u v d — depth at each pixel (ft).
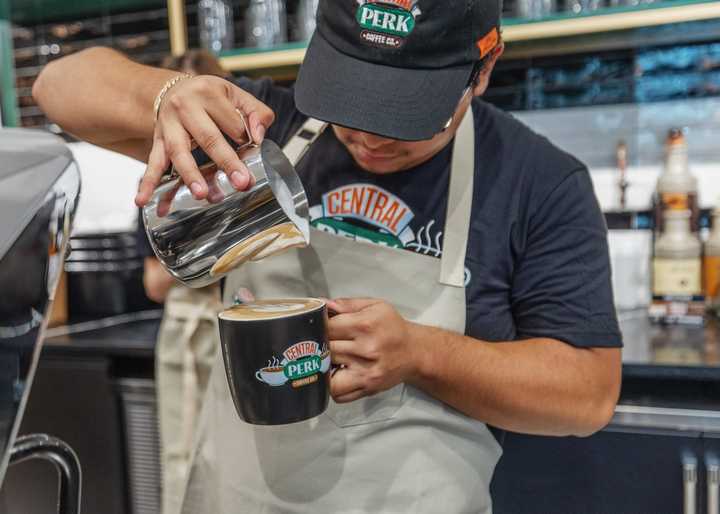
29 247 1.01
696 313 6.03
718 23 5.43
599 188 6.92
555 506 4.98
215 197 2.12
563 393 2.80
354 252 3.00
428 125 2.49
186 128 2.21
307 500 2.85
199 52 5.85
